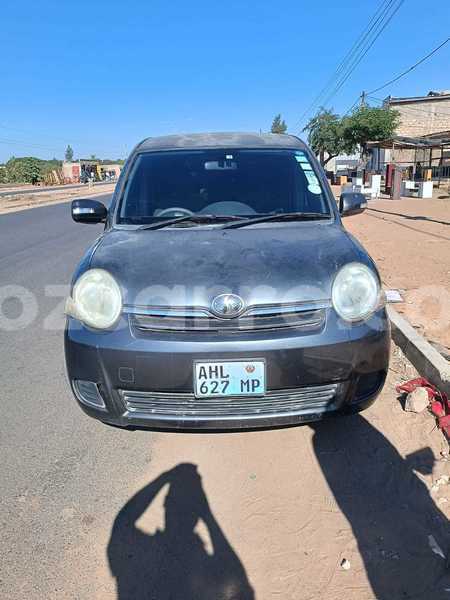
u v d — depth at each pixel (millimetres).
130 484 2764
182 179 3840
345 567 2172
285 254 2848
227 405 2607
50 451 3098
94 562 2234
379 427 3221
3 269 8906
